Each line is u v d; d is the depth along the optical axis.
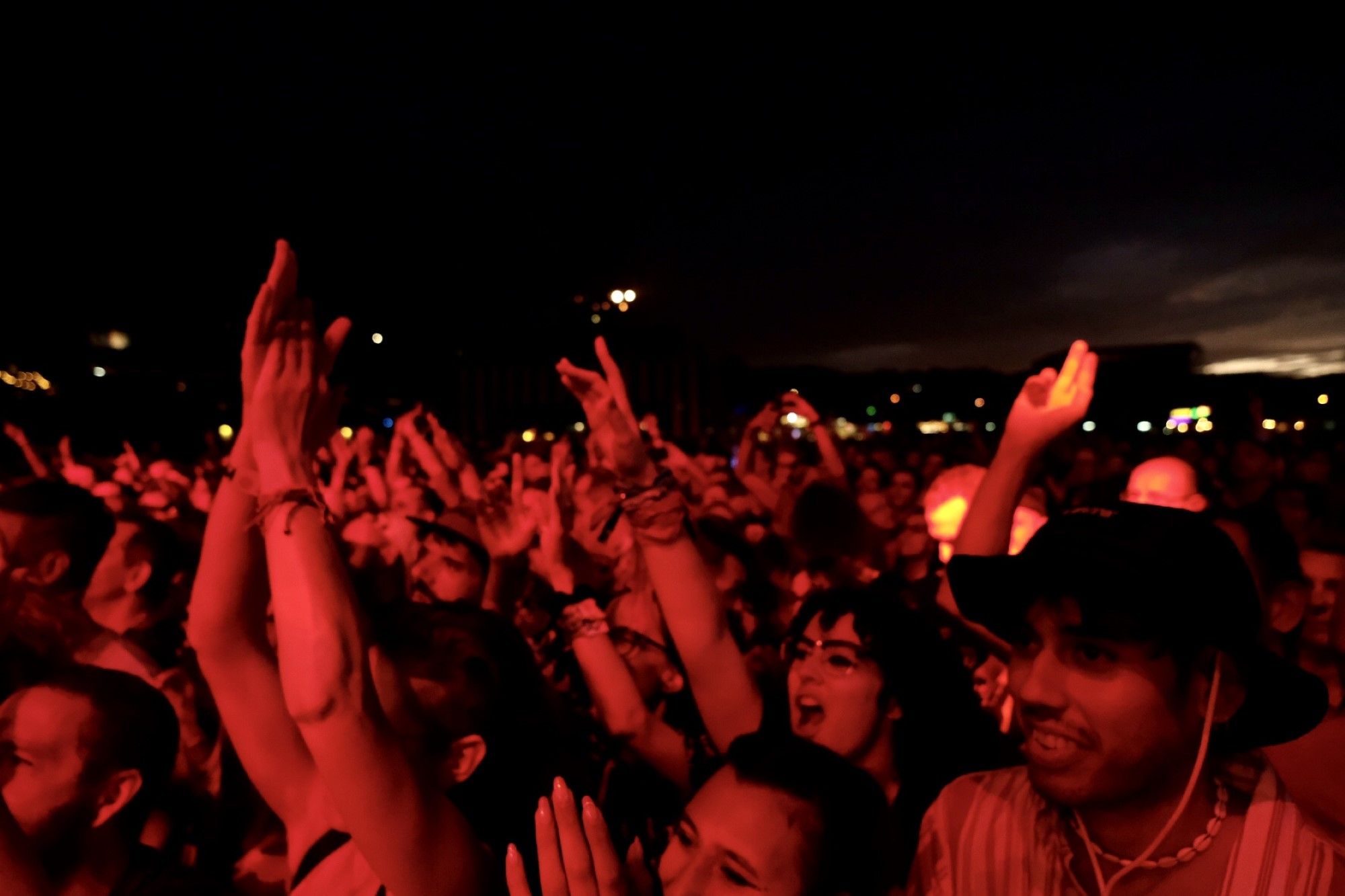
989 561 1.32
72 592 3.04
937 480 3.41
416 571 3.86
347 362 21.14
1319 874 1.21
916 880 1.58
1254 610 1.26
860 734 2.04
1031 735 1.28
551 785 1.95
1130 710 1.19
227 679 1.93
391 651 1.79
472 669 1.81
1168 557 1.20
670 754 2.66
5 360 23.02
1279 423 26.34
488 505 3.23
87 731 1.83
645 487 2.35
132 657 3.06
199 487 6.63
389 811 1.45
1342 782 1.51
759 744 1.66
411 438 5.39
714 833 1.52
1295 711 1.24
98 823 1.87
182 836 2.62
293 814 1.97
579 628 2.74
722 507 6.54
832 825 1.53
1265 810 1.25
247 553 1.91
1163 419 29.36
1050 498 9.79
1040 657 1.27
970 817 1.54
